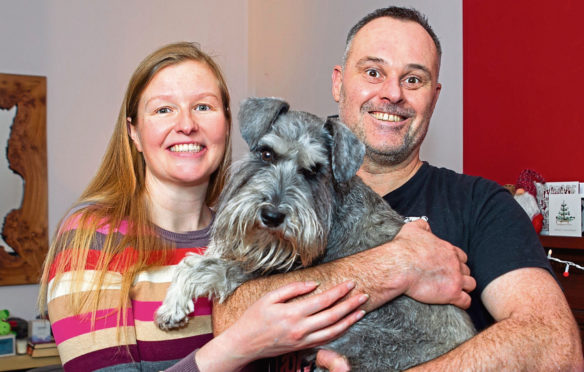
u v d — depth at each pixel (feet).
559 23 12.58
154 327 7.16
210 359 6.35
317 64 20.07
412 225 7.79
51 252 7.31
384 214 8.12
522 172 12.46
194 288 7.19
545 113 12.87
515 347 6.35
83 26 21.53
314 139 7.66
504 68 13.74
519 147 13.42
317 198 7.45
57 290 6.79
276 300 6.42
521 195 12.19
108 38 21.89
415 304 7.40
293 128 7.68
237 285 7.34
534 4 13.07
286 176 7.27
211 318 7.52
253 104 7.84
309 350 7.39
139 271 7.27
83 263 6.86
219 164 8.58
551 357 6.38
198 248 8.08
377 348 7.29
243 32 24.25
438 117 15.62
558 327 6.61
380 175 9.29
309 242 7.06
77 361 6.51
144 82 7.74
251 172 7.55
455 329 7.38
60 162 21.02
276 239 7.23
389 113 8.88
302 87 20.89
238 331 6.39
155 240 7.58
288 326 6.26
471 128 14.57
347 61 9.41
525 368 6.27
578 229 11.39
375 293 6.78
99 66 21.72
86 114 21.47
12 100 20.31
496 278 7.44
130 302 7.10
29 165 20.48
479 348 6.40
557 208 11.79
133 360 6.72
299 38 21.07
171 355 7.14
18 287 20.30
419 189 8.95
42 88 20.76
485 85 14.20
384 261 7.00
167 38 22.86
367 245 7.77
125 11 22.20
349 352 7.28
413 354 7.24
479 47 14.34
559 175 12.60
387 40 8.93
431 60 9.07
